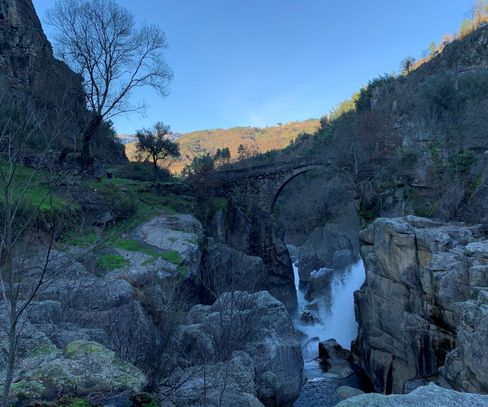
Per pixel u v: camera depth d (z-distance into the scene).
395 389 17.48
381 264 19.66
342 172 41.38
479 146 28.06
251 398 7.93
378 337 19.53
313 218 66.56
